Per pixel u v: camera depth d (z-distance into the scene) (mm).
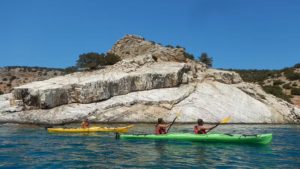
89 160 13586
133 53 49531
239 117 35938
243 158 13992
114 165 12609
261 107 39031
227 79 43031
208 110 35562
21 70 86250
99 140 19797
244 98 39750
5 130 26297
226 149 16094
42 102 34938
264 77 79625
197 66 44125
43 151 15969
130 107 35156
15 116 34531
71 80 37969
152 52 45969
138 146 17109
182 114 34469
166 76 38344
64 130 24641
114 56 47375
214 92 39031
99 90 35969
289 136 23625
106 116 33781
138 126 29750
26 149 16641
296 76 72875
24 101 36125
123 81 36906
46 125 30859
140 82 37594
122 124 32156
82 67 47500
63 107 35312
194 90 38688
